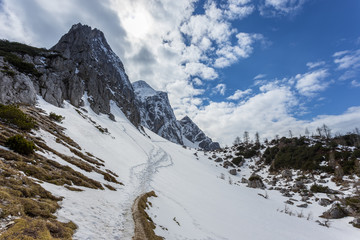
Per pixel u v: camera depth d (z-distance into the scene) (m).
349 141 117.06
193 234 21.89
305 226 42.16
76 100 85.12
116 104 163.00
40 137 26.61
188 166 98.06
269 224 37.62
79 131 48.69
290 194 71.75
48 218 9.27
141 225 14.84
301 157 104.25
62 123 46.12
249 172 121.19
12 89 43.00
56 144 28.48
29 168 14.59
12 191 9.59
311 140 123.06
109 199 18.59
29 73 62.06
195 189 51.62
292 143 128.00
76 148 34.41
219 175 105.31
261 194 71.44
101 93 123.06
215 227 27.44
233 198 54.12
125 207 18.45
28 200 9.53
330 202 59.50
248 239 26.98
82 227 10.41
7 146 16.75
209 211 34.81
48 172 16.42
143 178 40.81
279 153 119.56
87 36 179.12
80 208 12.79
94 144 46.41
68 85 85.19
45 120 39.16
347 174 78.06
